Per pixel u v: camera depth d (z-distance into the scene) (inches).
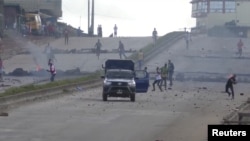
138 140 1990.7
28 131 2139.5
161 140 1990.7
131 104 3307.1
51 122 2407.7
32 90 3533.5
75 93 4062.5
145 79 4104.3
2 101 2994.6
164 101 3548.2
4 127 2235.5
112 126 2327.8
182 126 2370.8
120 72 3617.1
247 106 3132.4
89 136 2055.9
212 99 3735.2
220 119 2613.2
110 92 3472.0
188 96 3941.9
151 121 2522.1
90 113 2770.7
